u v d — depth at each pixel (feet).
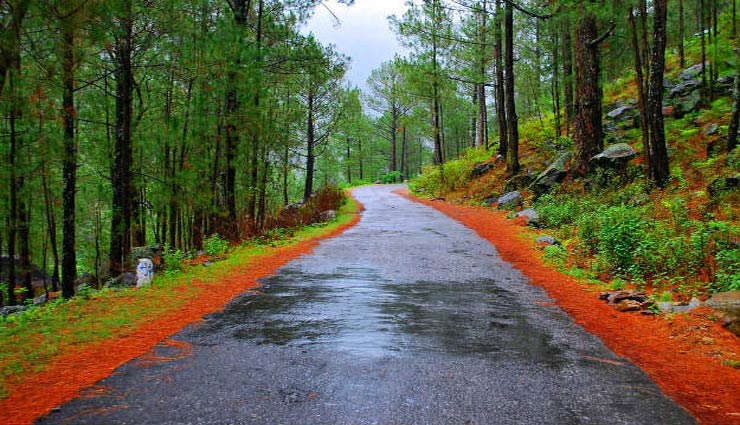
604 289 27.30
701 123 57.57
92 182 61.36
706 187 39.88
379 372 15.66
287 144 62.75
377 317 22.08
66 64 29.50
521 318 21.99
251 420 12.51
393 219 65.92
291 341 18.81
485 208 69.26
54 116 31.89
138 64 44.21
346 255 39.37
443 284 28.89
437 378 15.19
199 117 46.44
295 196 128.88
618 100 76.95
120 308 24.03
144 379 15.17
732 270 25.17
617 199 45.80
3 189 36.73
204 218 55.36
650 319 21.58
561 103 99.86
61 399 13.78
